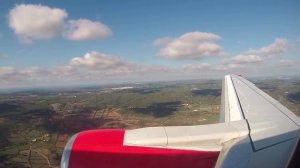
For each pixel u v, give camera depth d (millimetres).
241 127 6281
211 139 5766
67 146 5535
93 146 5543
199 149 5641
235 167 4660
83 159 5293
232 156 4977
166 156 5445
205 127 6156
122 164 5285
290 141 5664
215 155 5551
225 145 5551
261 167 4766
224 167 4621
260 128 6430
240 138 5801
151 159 5387
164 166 5324
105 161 5301
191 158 5457
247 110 8172
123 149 5500
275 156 5074
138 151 5488
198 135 5809
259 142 5602
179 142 5641
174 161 5391
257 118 7293
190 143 5676
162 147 5582
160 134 5793
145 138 5672
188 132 5898
